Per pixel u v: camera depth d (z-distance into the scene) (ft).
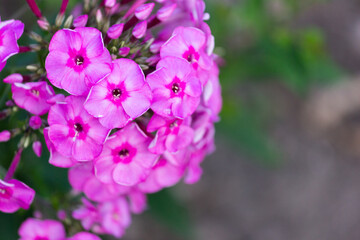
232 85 2.29
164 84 1.23
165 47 1.24
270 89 2.69
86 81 1.20
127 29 1.28
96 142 1.23
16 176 1.43
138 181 1.29
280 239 2.59
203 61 1.29
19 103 1.25
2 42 1.22
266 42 1.93
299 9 2.03
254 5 1.94
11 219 1.47
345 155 2.72
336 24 2.85
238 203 2.61
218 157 2.64
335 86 2.75
